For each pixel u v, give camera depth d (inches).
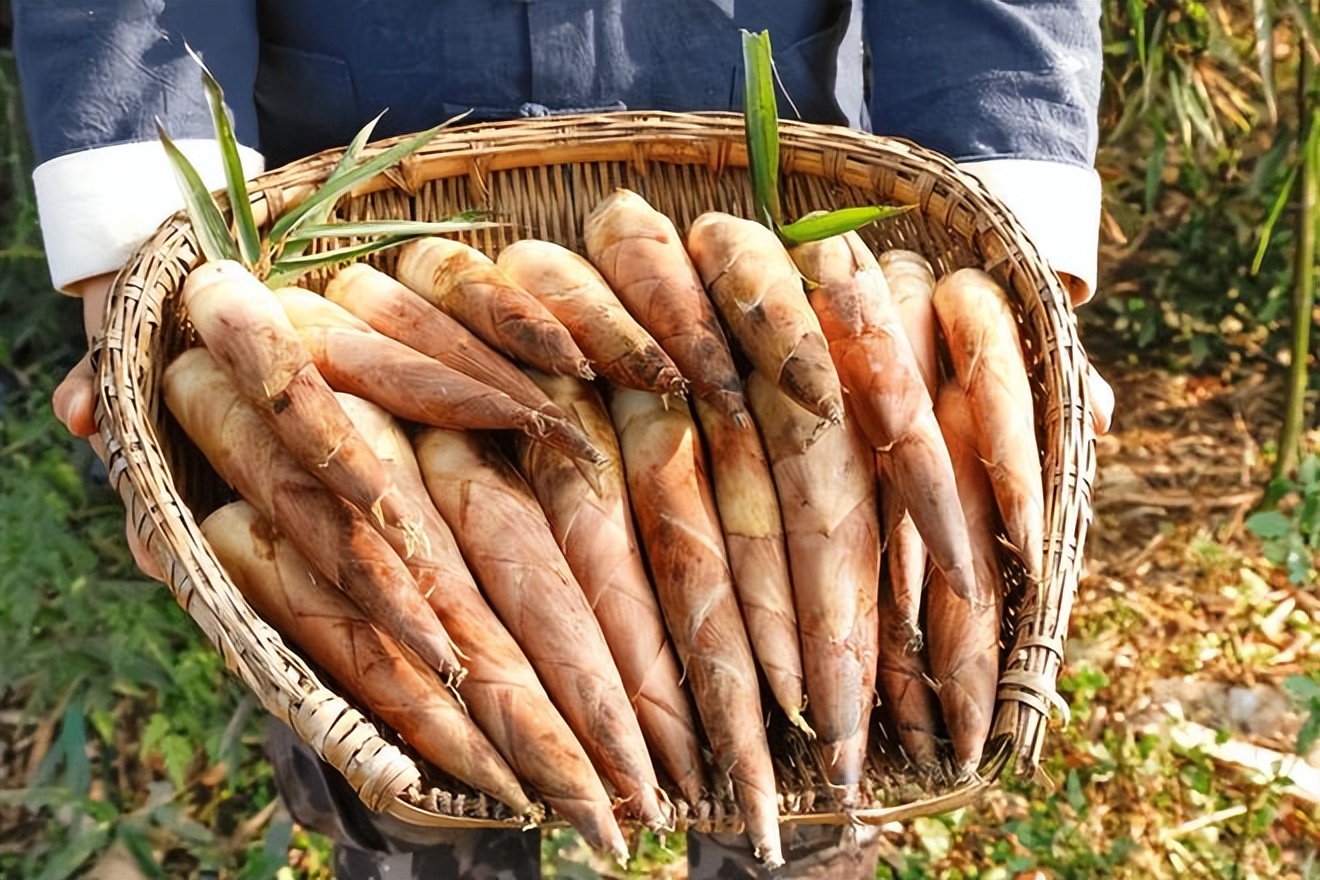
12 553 63.2
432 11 43.7
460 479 39.8
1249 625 70.9
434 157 44.0
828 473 40.2
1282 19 76.4
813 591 39.4
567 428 38.9
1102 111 78.9
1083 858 62.6
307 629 38.1
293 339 38.8
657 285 41.7
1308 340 76.1
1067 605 39.3
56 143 42.7
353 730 35.6
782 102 46.6
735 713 38.2
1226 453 78.2
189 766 64.0
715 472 40.9
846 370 41.1
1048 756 65.6
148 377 40.1
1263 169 74.5
